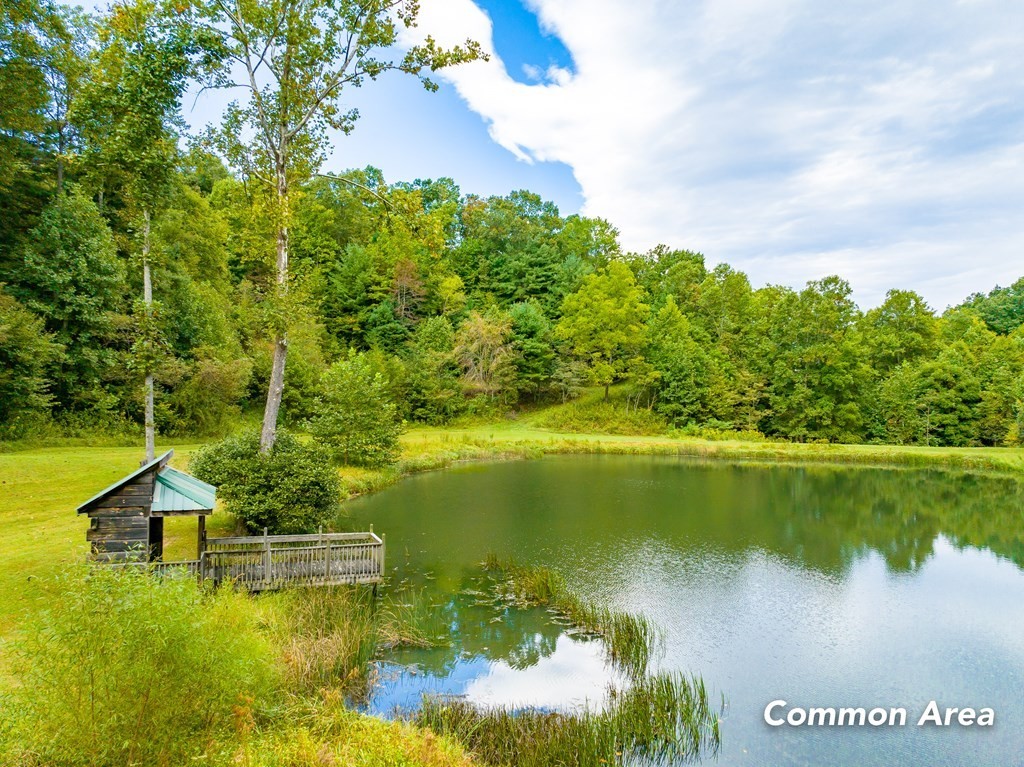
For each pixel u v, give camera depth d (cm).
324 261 6525
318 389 4309
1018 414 5097
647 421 5856
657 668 1130
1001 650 1251
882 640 1294
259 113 1781
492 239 8131
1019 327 7925
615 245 8825
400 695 982
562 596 1434
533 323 6375
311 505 1720
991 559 1939
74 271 2898
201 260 4375
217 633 670
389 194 1978
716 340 6938
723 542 2062
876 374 5950
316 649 1009
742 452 4672
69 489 1986
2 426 2503
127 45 1747
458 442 4403
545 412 6206
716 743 887
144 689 558
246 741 664
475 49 1836
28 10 2416
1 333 2386
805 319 5838
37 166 3191
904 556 1962
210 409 3494
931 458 4394
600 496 2828
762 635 1305
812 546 2053
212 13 1700
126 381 3145
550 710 952
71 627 545
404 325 6178
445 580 1577
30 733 529
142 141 1789
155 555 1245
